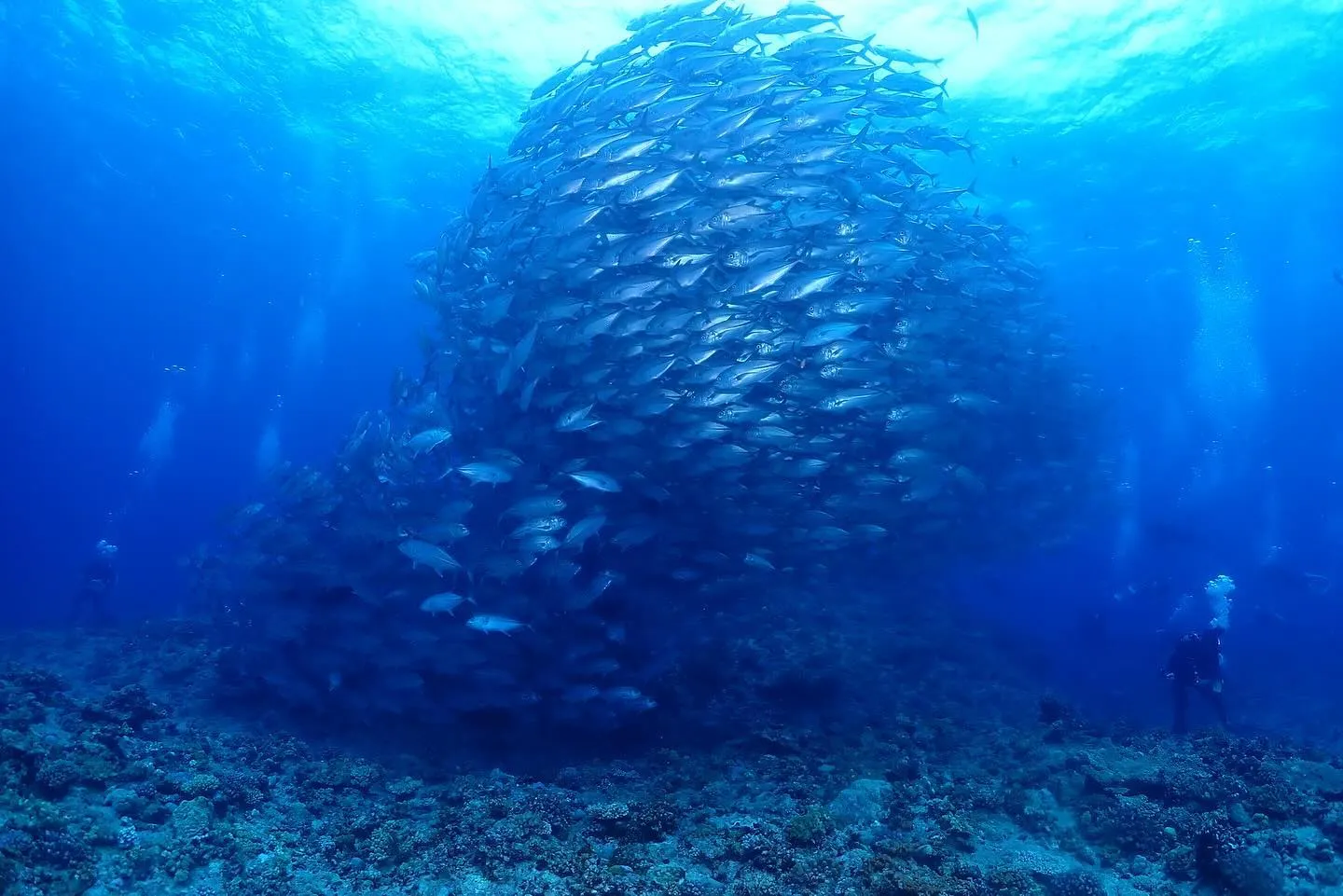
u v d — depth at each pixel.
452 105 26.59
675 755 10.48
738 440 10.52
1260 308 39.53
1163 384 42.97
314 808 8.68
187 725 11.21
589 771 9.99
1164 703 18.19
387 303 50.22
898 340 12.27
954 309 12.88
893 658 14.49
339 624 11.65
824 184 10.37
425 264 14.51
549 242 10.18
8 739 7.74
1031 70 22.06
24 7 23.94
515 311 10.94
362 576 11.52
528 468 11.27
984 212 28.88
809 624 14.98
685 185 10.22
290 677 11.62
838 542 11.58
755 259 9.77
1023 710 13.25
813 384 10.60
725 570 11.81
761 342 10.18
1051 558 23.16
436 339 13.45
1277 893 6.38
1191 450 46.06
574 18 21.44
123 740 9.32
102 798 7.55
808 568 13.94
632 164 9.34
